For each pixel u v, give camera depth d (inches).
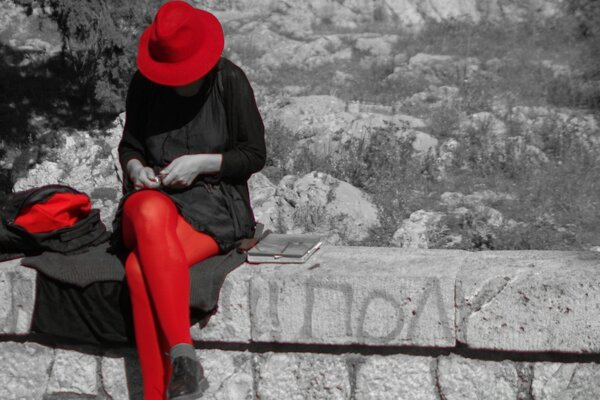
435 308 155.5
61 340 170.9
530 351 154.0
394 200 369.1
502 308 153.3
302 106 504.4
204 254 161.3
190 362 144.7
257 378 165.9
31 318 166.9
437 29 714.2
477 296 154.0
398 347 160.7
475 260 162.9
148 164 167.5
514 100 522.3
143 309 153.3
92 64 515.5
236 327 162.1
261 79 596.4
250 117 163.8
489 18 750.5
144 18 474.6
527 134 456.8
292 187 356.8
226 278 161.0
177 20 155.8
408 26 746.8
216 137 163.2
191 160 159.3
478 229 335.6
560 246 330.0
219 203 164.2
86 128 500.4
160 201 154.8
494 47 662.5
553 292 151.2
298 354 164.4
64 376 171.6
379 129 430.6
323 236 179.5
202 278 158.9
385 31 728.3
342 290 157.6
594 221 356.5
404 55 636.1
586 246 331.9
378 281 156.6
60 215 166.4
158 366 155.2
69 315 164.4
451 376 159.6
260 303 160.6
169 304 147.9
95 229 171.0
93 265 162.2
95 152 413.1
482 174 410.3
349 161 402.9
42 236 165.2
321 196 340.8
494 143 439.5
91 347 170.2
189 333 149.4
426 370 160.6
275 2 770.2
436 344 156.6
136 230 151.7
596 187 393.4
